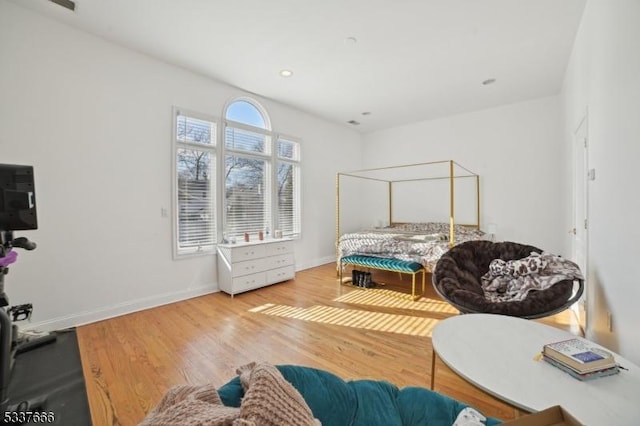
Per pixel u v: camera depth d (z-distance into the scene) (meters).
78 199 2.78
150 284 3.28
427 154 5.71
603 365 1.15
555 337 1.51
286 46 3.05
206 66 3.49
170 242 3.45
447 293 2.27
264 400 0.72
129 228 3.12
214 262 3.88
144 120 3.23
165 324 2.80
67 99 2.72
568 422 0.77
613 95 1.75
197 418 0.64
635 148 1.45
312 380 1.09
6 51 2.41
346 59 3.32
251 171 4.40
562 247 4.26
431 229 5.12
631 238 1.51
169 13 2.54
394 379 1.92
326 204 5.71
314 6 2.45
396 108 4.99
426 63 3.41
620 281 1.67
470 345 1.43
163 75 3.38
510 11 2.50
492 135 4.98
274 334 2.58
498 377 1.17
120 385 1.86
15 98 2.45
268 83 3.97
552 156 4.46
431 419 1.05
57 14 2.57
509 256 2.81
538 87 4.14
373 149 6.46
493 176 4.99
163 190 3.39
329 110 5.11
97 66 2.89
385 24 2.68
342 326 2.76
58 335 2.54
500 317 1.77
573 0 2.37
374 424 1.03
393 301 3.49
